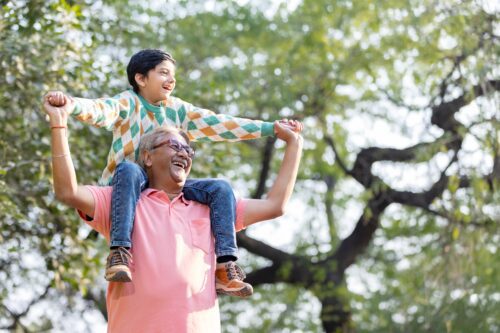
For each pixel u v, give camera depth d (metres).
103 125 4.12
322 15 14.24
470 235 10.67
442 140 11.19
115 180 4.09
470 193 10.95
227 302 16.62
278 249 15.13
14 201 8.86
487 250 11.23
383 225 16.81
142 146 4.25
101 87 9.24
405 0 11.91
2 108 8.97
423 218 14.82
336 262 14.88
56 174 3.90
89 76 8.97
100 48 11.33
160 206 4.11
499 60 10.27
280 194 4.39
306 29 14.74
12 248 9.24
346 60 14.03
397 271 17.69
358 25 13.51
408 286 13.93
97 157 9.39
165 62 4.37
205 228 4.14
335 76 14.05
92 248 9.60
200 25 14.70
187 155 4.20
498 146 10.05
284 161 4.45
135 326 3.90
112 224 4.00
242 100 13.24
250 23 14.95
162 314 3.90
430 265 12.00
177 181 4.17
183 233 4.07
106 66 9.28
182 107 4.46
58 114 3.88
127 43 11.70
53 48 8.66
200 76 13.52
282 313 17.59
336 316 14.97
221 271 4.12
